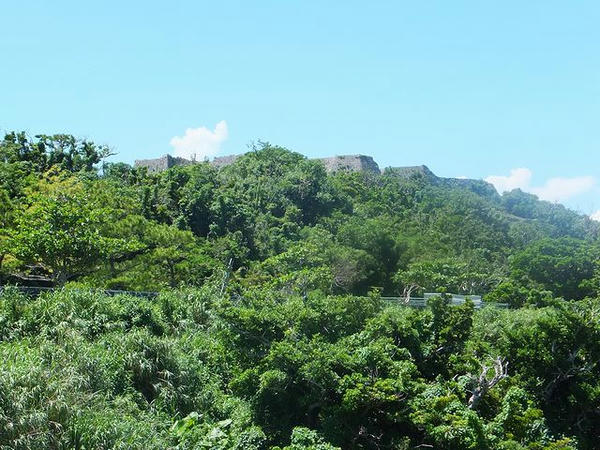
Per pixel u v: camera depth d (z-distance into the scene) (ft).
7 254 96.32
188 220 175.42
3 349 49.93
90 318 65.16
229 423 54.44
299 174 248.32
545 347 64.08
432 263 178.19
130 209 117.70
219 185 217.15
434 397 52.80
